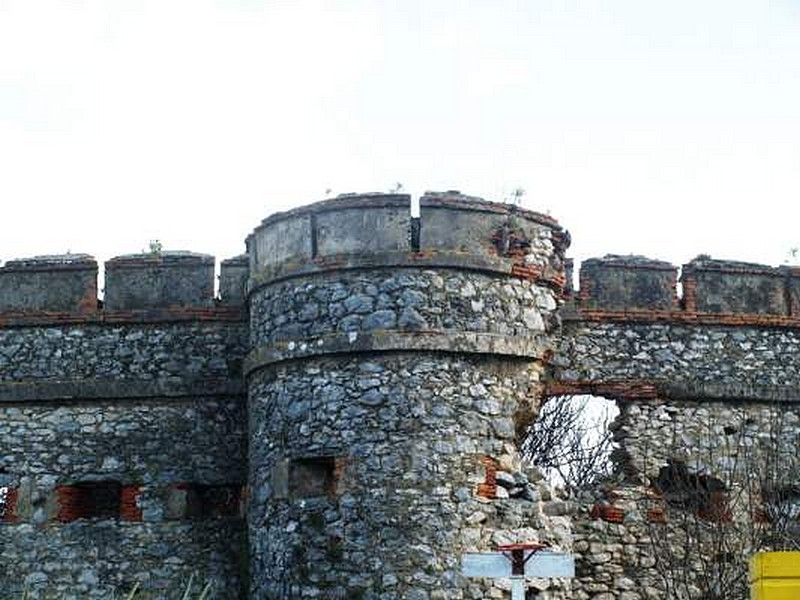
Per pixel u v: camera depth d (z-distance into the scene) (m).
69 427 17.75
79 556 17.34
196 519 17.41
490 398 15.21
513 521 14.99
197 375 17.77
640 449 17.36
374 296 15.22
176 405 17.75
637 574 16.88
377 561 14.62
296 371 15.50
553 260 16.16
